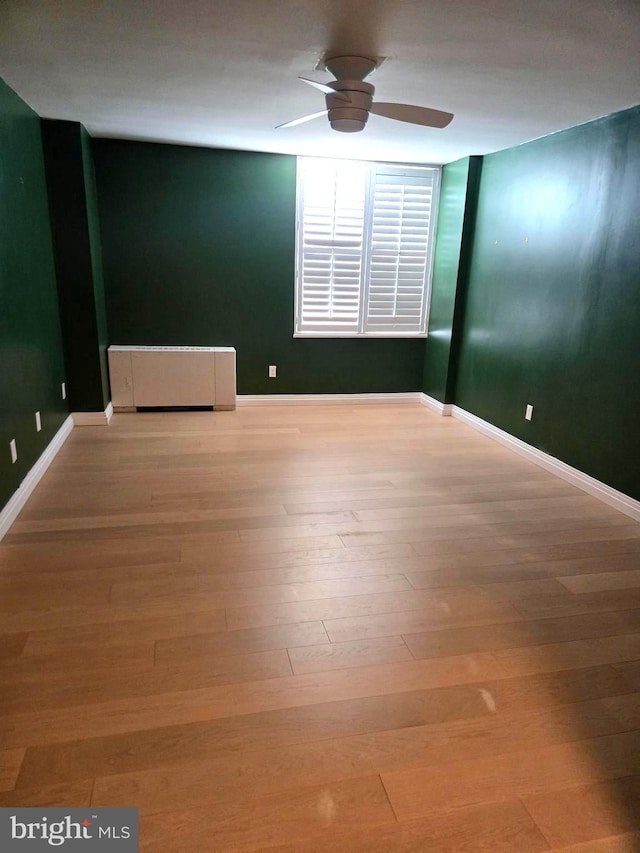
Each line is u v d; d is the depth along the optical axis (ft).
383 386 18.12
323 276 16.67
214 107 10.91
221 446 13.48
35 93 10.18
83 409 14.60
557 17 6.34
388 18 6.54
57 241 13.20
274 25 6.83
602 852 4.40
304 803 4.68
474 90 9.20
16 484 9.64
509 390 14.03
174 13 6.55
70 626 6.73
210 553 8.52
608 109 10.11
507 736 5.43
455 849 4.37
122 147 14.42
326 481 11.57
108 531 9.09
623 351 10.36
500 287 14.25
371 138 13.12
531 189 12.89
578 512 10.47
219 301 16.16
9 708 5.50
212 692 5.81
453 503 10.71
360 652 6.50
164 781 4.81
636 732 5.55
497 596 7.72
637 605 7.63
